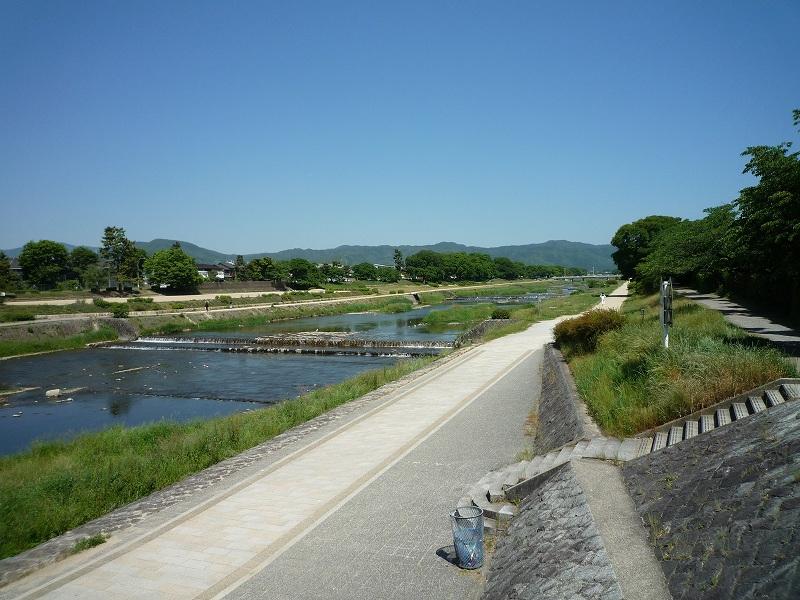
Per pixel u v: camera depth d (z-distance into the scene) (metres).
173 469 13.51
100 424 24.66
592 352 20.58
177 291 93.94
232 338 52.22
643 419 9.69
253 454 13.52
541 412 15.38
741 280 29.30
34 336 51.88
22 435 23.33
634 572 5.26
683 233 33.00
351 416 16.44
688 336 14.38
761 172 13.77
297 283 120.38
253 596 6.79
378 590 6.75
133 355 45.84
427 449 12.52
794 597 3.88
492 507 8.70
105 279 86.94
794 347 13.98
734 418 7.84
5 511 10.92
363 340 45.38
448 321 64.38
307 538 8.31
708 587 4.59
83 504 11.47
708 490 6.00
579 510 6.87
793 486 5.04
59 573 7.85
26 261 100.50
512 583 6.28
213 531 8.78
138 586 7.21
